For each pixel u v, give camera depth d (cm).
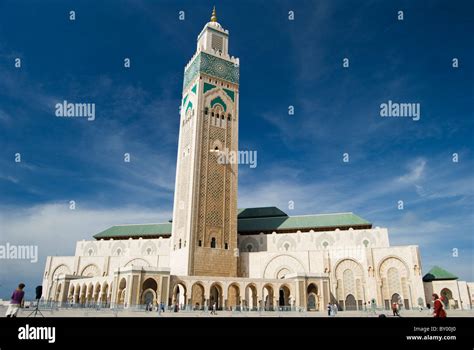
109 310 4344
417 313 4634
